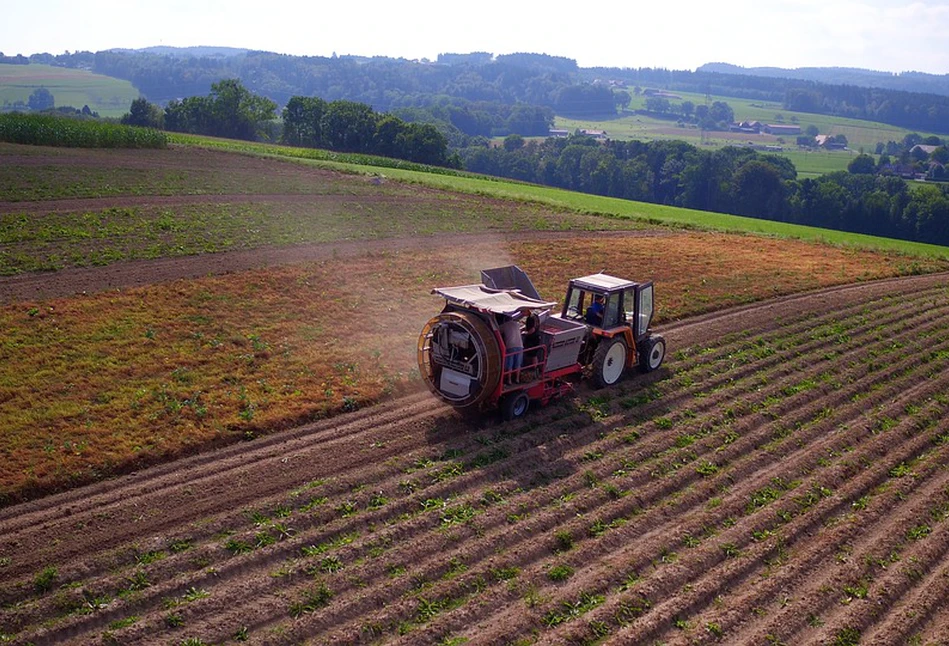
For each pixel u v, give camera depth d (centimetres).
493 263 3072
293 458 1469
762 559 1215
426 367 1698
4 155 4691
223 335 2067
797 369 2109
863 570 1187
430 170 7644
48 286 2338
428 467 1447
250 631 1011
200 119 11750
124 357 1875
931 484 1490
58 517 1257
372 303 2439
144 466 1437
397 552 1177
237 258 2814
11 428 1507
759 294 2914
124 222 3225
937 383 2042
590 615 1052
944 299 3039
